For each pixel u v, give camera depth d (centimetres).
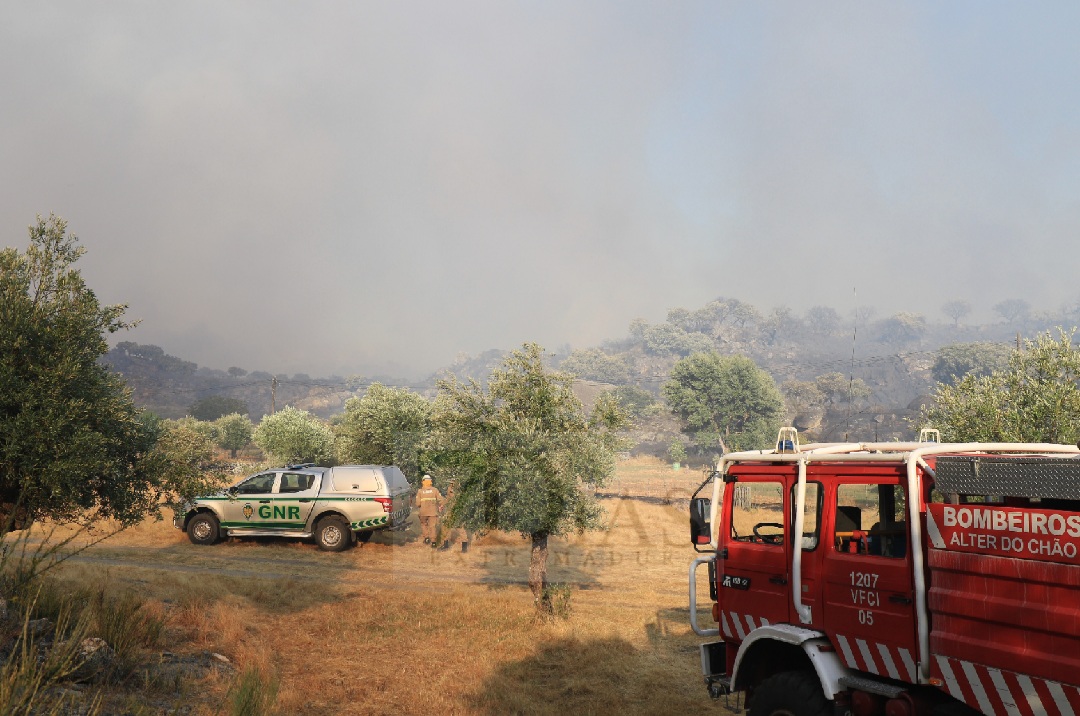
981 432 1359
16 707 548
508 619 1234
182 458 1120
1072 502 486
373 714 819
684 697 888
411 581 1518
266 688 791
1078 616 415
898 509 558
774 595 643
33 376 945
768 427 12162
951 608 488
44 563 1322
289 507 1898
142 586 1297
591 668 996
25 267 995
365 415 3052
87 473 931
